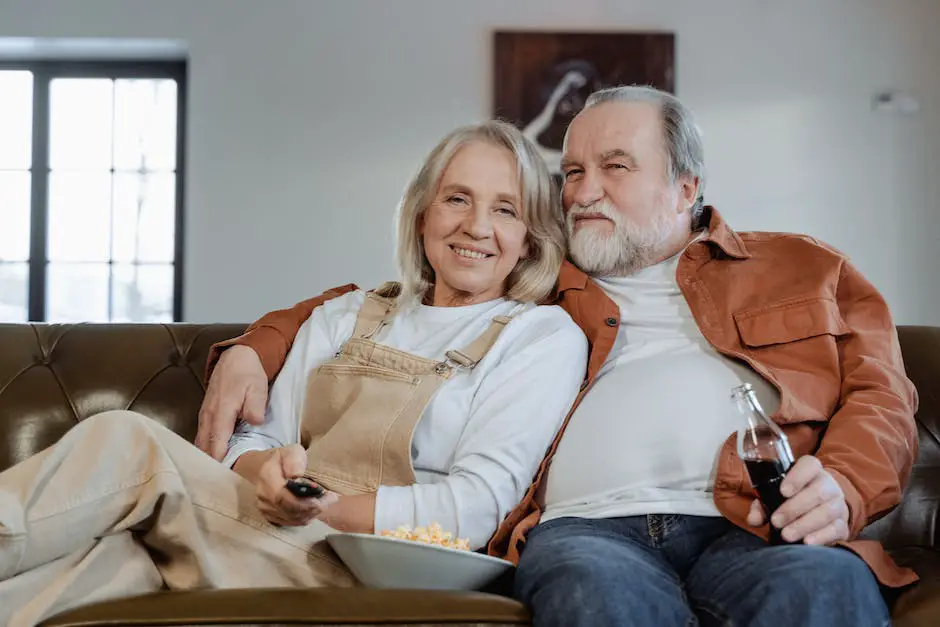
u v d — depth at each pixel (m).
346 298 2.10
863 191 5.48
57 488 1.46
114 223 5.75
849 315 1.94
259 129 5.48
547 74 5.48
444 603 1.44
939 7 5.53
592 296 2.00
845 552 1.50
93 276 5.75
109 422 1.52
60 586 1.42
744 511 1.69
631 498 1.75
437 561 1.54
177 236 5.68
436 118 5.47
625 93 2.11
